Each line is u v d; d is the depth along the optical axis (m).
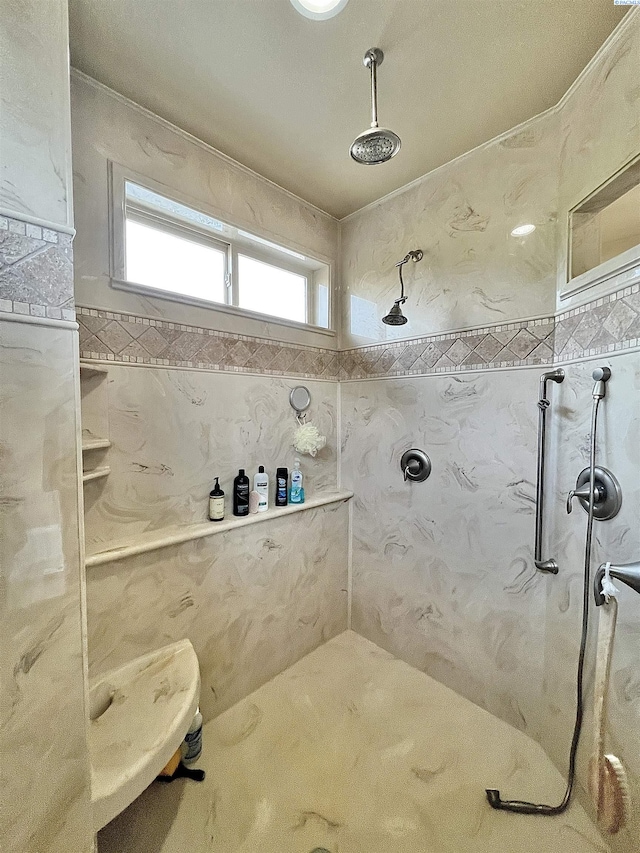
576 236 1.18
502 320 1.38
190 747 1.21
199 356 1.42
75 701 0.73
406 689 1.59
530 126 1.28
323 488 1.96
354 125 1.30
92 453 1.15
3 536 0.62
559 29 0.95
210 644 1.40
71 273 0.71
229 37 0.98
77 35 0.97
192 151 1.36
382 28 0.95
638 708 0.87
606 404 1.01
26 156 0.64
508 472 1.38
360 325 1.91
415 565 1.70
